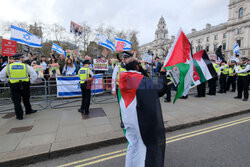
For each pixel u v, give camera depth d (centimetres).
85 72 427
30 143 281
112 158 254
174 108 511
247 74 612
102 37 670
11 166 236
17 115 403
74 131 332
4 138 301
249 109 498
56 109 500
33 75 431
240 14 3978
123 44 668
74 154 268
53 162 247
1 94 530
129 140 178
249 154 258
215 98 679
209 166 227
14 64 389
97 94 668
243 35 3909
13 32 501
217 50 975
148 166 164
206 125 392
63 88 591
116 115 437
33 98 584
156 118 171
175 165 231
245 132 345
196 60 378
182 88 251
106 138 296
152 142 170
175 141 307
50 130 338
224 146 285
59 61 754
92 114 446
